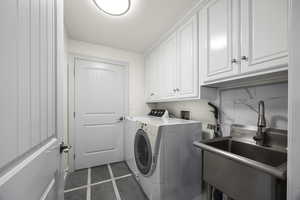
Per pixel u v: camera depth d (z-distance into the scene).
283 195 0.65
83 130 2.30
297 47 0.43
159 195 1.28
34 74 0.50
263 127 1.07
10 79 0.37
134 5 1.38
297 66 0.42
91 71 2.37
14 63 0.38
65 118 2.04
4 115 0.34
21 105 0.42
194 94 1.38
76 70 2.25
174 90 1.70
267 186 0.67
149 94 2.48
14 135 0.38
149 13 1.50
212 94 1.43
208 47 1.21
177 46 1.66
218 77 1.11
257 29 0.85
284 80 1.01
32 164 0.48
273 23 0.77
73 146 2.20
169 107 2.43
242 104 1.29
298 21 0.42
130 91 2.66
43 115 0.58
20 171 0.41
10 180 0.36
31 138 0.48
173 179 1.35
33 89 0.49
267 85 1.12
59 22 0.80
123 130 2.62
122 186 1.77
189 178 1.44
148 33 1.94
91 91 2.37
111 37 2.10
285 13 0.73
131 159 2.04
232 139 1.24
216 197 1.09
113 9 1.45
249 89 1.24
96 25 1.76
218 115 1.50
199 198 1.48
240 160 0.75
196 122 1.51
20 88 0.41
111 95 2.53
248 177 0.75
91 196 1.59
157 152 1.33
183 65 1.55
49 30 0.65
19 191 0.40
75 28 1.85
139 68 2.75
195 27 1.37
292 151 0.44
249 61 0.89
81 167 2.26
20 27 0.41
